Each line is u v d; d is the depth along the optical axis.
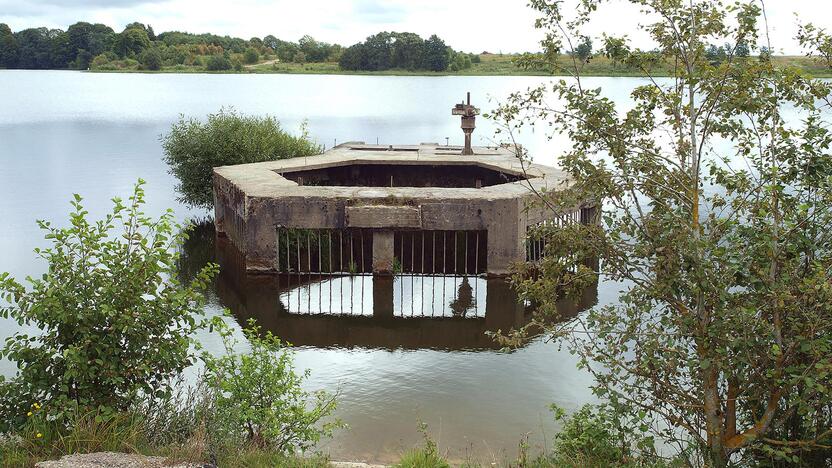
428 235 24.03
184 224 29.23
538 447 11.12
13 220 28.84
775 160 7.61
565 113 7.67
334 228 21.20
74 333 8.17
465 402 13.01
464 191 22.12
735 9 6.96
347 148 34.25
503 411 12.61
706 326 7.13
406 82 176.50
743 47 7.26
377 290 20.81
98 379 8.45
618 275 7.88
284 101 106.12
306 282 21.62
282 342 16.66
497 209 20.86
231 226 24.94
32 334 15.90
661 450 9.59
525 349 16.02
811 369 6.68
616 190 7.61
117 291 8.34
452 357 15.59
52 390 8.27
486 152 32.31
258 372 9.25
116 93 124.19
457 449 11.06
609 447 8.43
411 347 16.34
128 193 35.09
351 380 14.16
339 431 11.67
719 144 36.84
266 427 8.80
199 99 109.00
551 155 48.38
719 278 6.89
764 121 7.57
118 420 8.07
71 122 72.50
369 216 20.91
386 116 82.31
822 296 6.50
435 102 106.56
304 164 28.14
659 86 7.76
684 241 6.94
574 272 8.20
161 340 8.62
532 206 8.21
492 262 21.12
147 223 9.06
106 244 8.63
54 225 28.03
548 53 7.65
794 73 7.00
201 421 8.22
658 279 7.23
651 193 7.74
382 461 10.66
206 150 29.06
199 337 16.55
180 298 8.59
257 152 29.61
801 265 7.46
